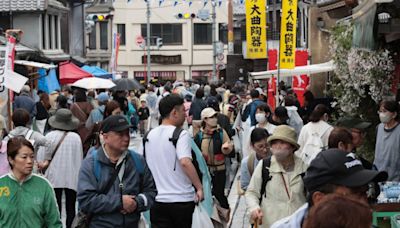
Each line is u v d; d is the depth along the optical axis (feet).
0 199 24.66
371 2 35.88
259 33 72.08
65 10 146.82
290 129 25.89
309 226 11.81
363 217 11.60
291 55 60.13
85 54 169.07
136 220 24.61
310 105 65.46
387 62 45.52
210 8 228.43
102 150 24.44
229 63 174.40
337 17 76.48
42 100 68.54
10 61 58.85
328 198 11.98
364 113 51.78
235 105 91.45
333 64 55.11
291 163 26.12
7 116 61.93
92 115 54.65
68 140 39.86
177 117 30.42
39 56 122.31
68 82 114.52
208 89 103.81
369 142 48.70
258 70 160.04
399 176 35.27
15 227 24.71
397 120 35.53
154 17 231.50
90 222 24.27
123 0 228.63
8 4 129.49
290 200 25.82
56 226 25.41
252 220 26.20
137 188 24.62
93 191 24.13
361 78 47.14
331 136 26.37
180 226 30.40
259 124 44.88
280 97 77.77
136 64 233.35
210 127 40.88
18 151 24.70
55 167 39.65
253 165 31.89
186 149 29.94
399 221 25.11
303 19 110.32
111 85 93.04
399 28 37.93
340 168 15.66
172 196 29.99
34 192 25.05
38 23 132.87
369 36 36.52
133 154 24.89
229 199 52.16
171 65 235.20
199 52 235.61
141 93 123.03
